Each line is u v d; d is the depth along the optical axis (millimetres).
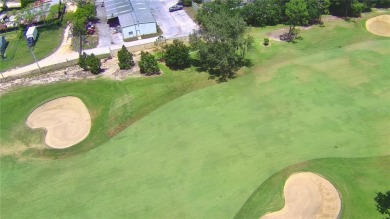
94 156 63469
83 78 84000
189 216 51875
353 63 84000
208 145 63344
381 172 56406
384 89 74812
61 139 68375
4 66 90562
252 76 81062
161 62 88375
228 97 74750
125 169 60188
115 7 109875
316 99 72750
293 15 93500
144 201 54531
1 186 59156
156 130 67688
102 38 101000
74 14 103625
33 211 54531
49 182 59125
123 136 67188
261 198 53625
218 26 78750
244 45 88312
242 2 108312
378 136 63188
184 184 56625
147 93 77375
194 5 113938
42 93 79875
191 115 70500
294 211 51688
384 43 92250
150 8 117875
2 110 75875
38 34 104625
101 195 56031
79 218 52875
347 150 60688
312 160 59156
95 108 74688
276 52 90375
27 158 64500
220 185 56031
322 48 91250
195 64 86875
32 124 72125
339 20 105562
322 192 54094
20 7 119500
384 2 110625
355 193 53312
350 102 71562
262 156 60469
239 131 65875
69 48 96938
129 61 85250
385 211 50500
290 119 67938
